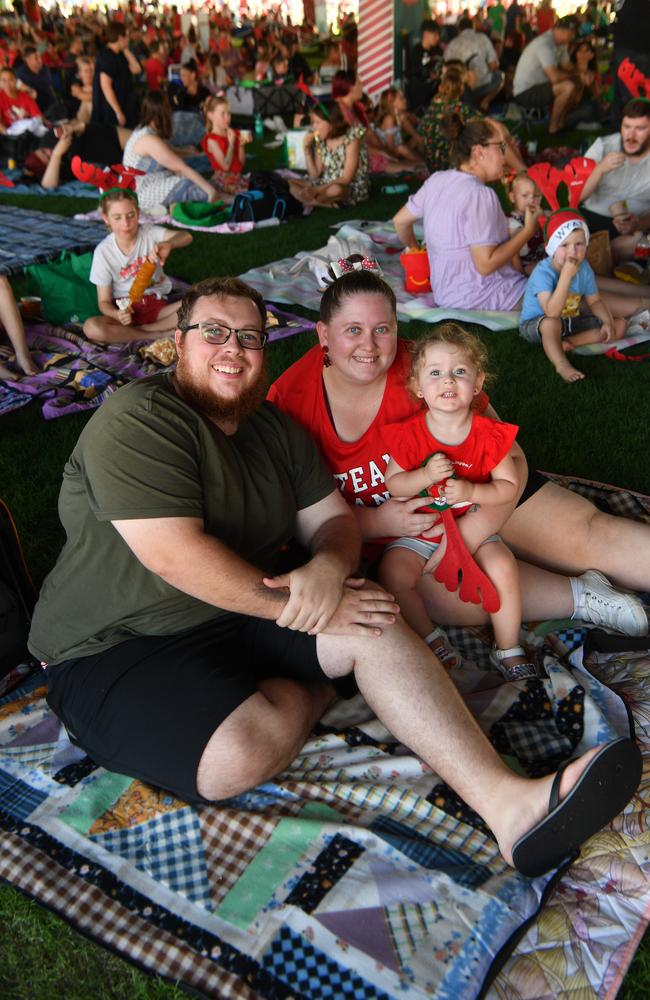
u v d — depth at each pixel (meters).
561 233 5.25
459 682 2.89
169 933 2.10
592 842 2.27
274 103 15.03
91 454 2.32
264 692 2.44
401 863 2.23
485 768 2.24
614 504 3.76
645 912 2.11
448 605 3.09
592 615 3.06
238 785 2.34
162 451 2.31
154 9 28.14
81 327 6.16
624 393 5.01
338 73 11.19
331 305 2.75
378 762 2.52
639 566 3.15
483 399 3.02
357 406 2.93
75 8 27.14
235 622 2.60
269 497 2.60
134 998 2.02
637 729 2.59
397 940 2.04
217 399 2.41
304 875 2.21
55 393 5.11
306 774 2.53
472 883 2.17
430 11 15.88
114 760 2.42
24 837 2.37
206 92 15.87
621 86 8.76
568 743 2.59
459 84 10.14
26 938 2.16
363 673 2.41
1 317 5.30
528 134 12.84
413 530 2.92
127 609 2.45
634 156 6.50
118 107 11.90
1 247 7.97
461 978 1.96
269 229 8.79
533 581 3.07
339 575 2.46
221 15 26.17
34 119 11.64
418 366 2.80
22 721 2.79
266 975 1.99
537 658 2.96
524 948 2.05
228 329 2.35
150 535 2.30
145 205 9.53
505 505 2.88
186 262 7.73
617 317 5.92
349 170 9.56
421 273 6.63
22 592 2.90
